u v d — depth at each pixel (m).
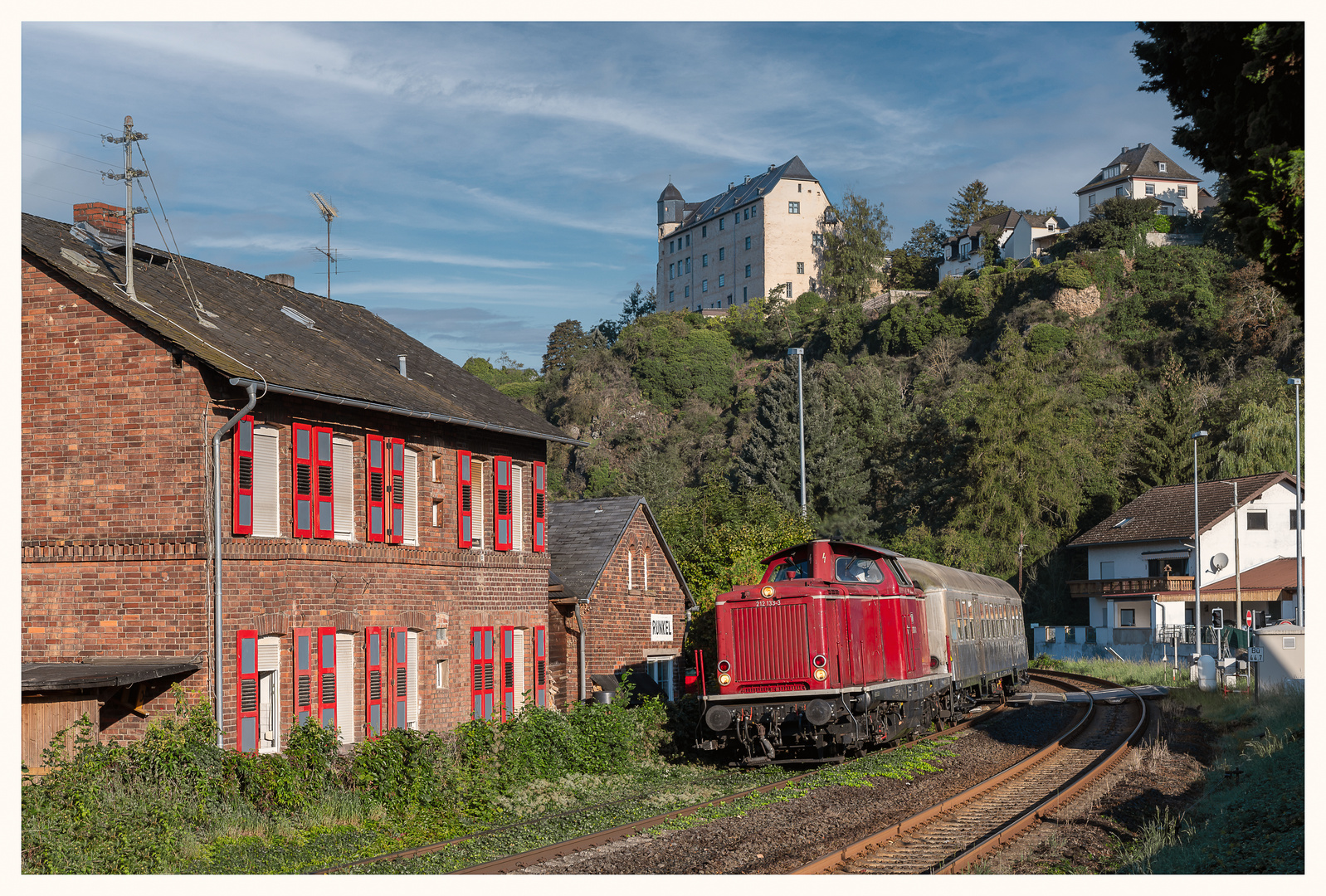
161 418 16.61
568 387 103.38
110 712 16.28
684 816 13.91
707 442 94.69
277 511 17.66
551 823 13.95
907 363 97.06
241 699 16.50
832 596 19.00
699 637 28.44
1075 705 30.31
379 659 19.44
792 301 123.69
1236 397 67.00
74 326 17.08
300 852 12.43
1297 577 48.12
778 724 18.66
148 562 16.50
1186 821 13.41
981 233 125.50
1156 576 57.81
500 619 22.92
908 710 21.55
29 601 16.95
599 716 20.28
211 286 21.27
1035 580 64.06
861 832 12.79
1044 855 11.60
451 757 17.08
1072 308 91.94
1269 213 12.24
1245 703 26.55
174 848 12.33
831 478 67.88
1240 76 14.22
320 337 22.12
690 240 138.50
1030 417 65.25
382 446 19.94
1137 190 113.62
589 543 29.59
